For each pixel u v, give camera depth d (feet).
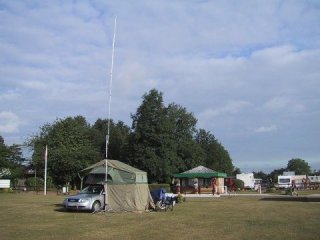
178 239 47.91
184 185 200.13
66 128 227.61
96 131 301.22
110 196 86.33
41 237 48.93
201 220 68.64
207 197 155.12
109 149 291.58
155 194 92.02
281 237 49.14
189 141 276.62
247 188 286.46
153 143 247.91
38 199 126.93
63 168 208.33
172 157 247.09
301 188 269.64
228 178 262.88
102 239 47.70
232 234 51.88
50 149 214.48
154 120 249.14
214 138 353.51
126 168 89.35
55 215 76.64
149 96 250.57
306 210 87.71
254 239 47.83
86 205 82.43
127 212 84.48
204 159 311.47
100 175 88.99
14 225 60.80
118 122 344.49
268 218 71.20
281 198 141.79
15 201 116.67
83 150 217.56
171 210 89.71
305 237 49.06
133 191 87.81
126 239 47.70
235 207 98.53
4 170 206.39
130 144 254.68
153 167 241.76
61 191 180.86
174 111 279.49
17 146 213.05
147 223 64.13
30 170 228.22
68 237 49.11
